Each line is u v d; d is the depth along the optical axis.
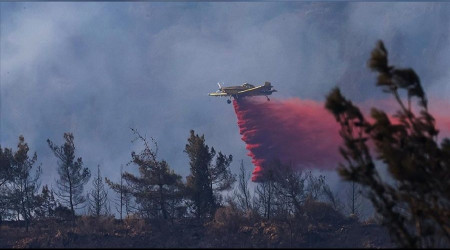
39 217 70.12
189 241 59.12
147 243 58.28
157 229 64.50
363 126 35.41
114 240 59.84
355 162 35.78
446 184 34.28
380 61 36.03
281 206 68.94
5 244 59.28
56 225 65.94
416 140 34.97
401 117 35.81
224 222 64.44
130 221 67.75
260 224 65.00
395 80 36.03
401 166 33.72
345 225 64.19
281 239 59.31
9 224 69.81
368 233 60.03
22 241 59.75
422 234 34.22
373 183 34.66
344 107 35.31
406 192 35.00
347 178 34.91
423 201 34.38
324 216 67.75
